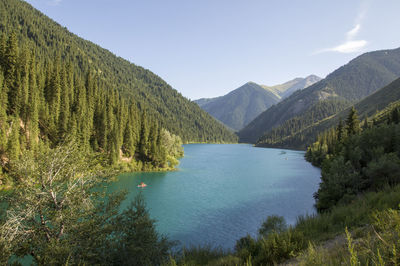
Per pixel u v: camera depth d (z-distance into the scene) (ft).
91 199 49.93
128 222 48.03
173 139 458.09
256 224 126.72
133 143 331.57
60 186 46.52
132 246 42.39
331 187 116.88
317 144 427.74
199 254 49.70
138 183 228.02
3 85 247.91
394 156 97.76
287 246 34.55
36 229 41.50
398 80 628.28
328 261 17.04
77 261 38.32
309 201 166.20
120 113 383.45
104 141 294.87
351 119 223.10
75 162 49.96
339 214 50.88
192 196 184.44
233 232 116.37
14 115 235.61
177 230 118.83
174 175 274.36
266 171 304.91
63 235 43.57
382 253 14.34
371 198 53.16
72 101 328.70
